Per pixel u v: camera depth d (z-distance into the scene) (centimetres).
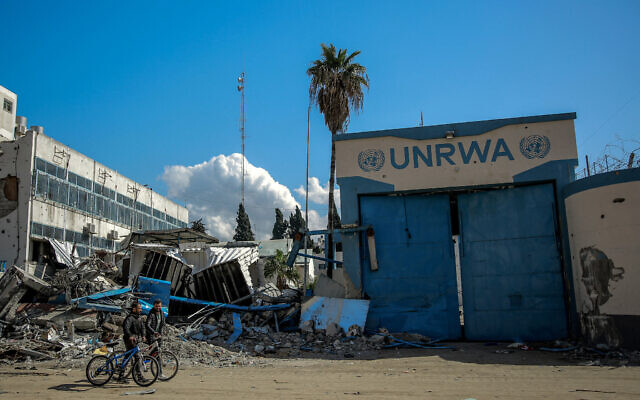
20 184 2591
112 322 1653
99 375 960
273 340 1625
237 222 7019
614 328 1369
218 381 1013
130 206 3812
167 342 1430
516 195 1781
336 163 1881
